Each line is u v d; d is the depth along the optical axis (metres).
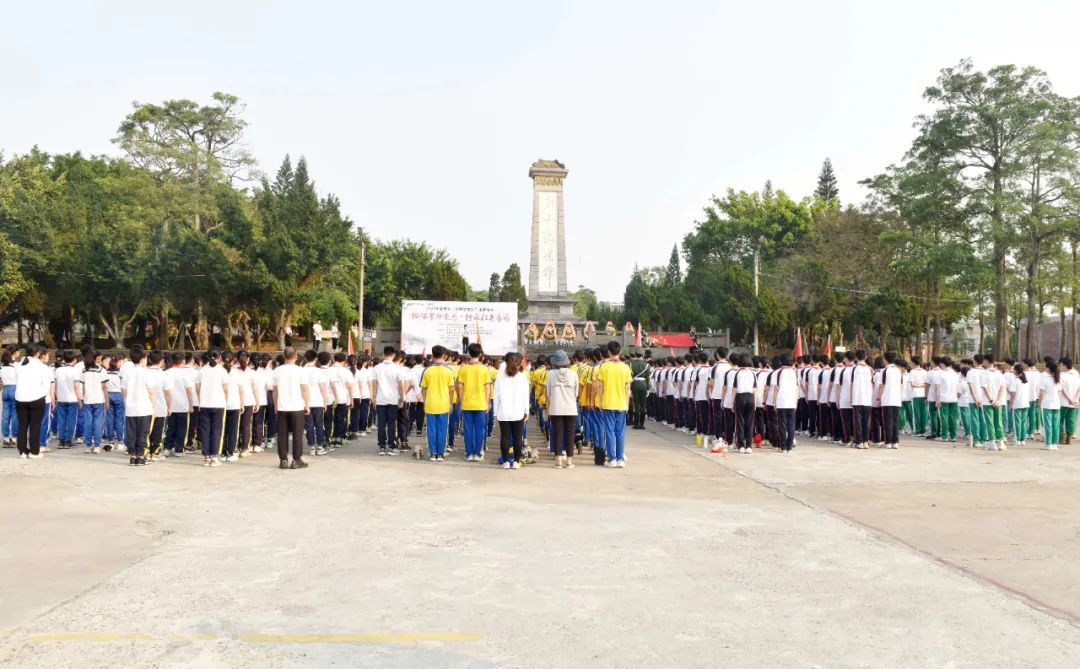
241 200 43.66
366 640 4.82
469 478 11.64
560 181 47.09
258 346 49.72
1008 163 38.78
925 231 43.44
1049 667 4.50
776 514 8.86
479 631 5.00
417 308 34.66
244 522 8.23
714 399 16.47
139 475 11.53
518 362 13.01
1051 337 60.66
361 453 14.87
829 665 4.50
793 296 52.75
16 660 4.45
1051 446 15.42
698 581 6.18
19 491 9.99
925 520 8.54
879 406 16.62
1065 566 6.66
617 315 73.00
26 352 13.32
